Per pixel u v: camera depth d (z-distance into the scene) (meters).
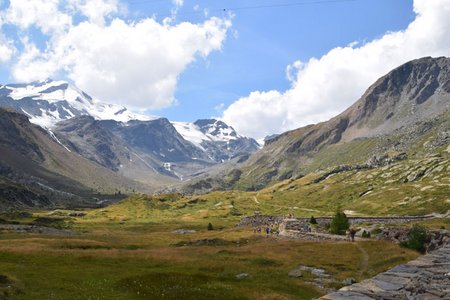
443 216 162.62
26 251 67.56
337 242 79.38
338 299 17.17
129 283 45.06
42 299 37.22
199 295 40.12
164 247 91.56
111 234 169.00
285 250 72.75
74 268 55.12
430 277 21.00
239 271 54.50
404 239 69.25
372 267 53.75
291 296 40.66
